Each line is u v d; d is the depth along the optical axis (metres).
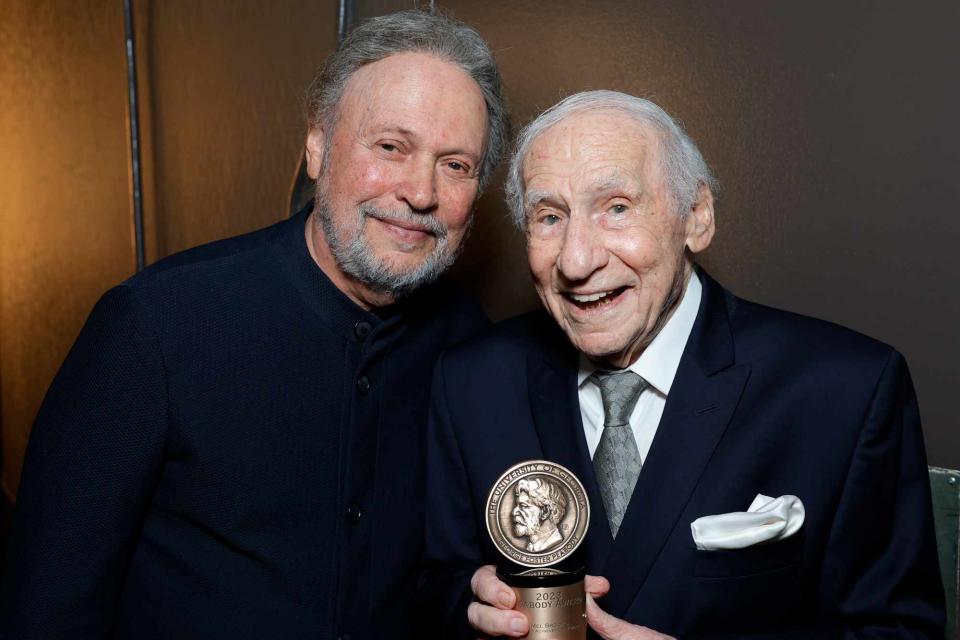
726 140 2.10
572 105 1.47
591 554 1.48
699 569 1.39
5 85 3.34
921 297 1.94
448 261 1.66
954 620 1.86
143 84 2.93
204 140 2.80
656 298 1.45
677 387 1.49
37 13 3.21
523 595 1.28
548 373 1.63
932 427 1.95
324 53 2.51
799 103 2.02
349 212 1.57
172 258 1.64
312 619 1.58
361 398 1.64
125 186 3.04
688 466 1.44
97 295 3.18
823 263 2.03
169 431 1.52
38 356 3.40
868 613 1.42
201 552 1.56
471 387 1.69
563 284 1.45
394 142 1.55
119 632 1.58
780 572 1.40
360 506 1.63
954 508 1.86
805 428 1.45
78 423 1.48
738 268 2.12
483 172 1.72
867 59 1.95
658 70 2.15
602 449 1.53
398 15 1.64
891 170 1.95
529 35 2.28
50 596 1.45
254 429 1.56
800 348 1.51
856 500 1.42
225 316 1.56
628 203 1.42
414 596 1.72
